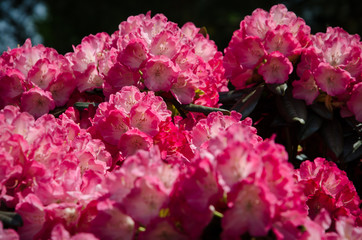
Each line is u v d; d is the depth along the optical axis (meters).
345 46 1.42
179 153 1.34
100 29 4.31
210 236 1.18
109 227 1.18
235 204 1.15
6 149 1.21
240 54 1.46
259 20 1.46
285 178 1.16
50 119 1.27
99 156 1.32
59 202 1.22
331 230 1.35
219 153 1.17
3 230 1.17
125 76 1.42
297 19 1.46
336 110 1.46
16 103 1.43
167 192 1.16
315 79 1.42
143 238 1.16
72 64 1.46
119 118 1.33
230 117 1.32
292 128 1.48
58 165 1.24
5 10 4.93
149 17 1.47
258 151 1.18
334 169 1.37
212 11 4.29
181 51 1.41
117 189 1.18
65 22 4.42
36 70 1.40
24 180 1.22
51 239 1.20
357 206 1.38
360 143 1.42
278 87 1.43
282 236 1.14
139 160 1.18
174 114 1.43
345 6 4.04
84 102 1.43
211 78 1.47
